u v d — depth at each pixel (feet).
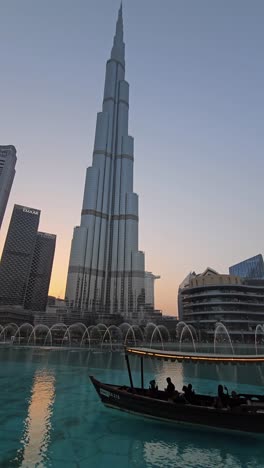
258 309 432.25
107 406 75.36
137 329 529.45
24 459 48.44
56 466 46.19
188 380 127.03
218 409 60.70
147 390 74.08
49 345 321.32
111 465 47.06
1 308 529.45
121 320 650.43
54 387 107.76
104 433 60.80
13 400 88.07
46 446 54.03
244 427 58.75
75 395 94.73
